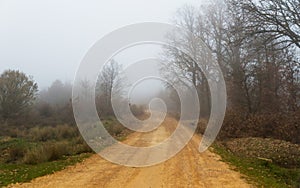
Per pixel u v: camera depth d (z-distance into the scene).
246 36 18.75
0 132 27.67
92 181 9.46
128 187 8.70
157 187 8.67
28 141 22.48
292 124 18.27
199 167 11.68
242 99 24.61
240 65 24.61
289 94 20.12
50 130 25.08
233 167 11.81
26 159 13.77
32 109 34.94
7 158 15.98
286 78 19.83
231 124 22.31
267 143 16.84
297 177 10.72
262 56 22.36
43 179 9.82
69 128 24.69
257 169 11.62
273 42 18.58
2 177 10.34
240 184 9.05
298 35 17.97
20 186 8.91
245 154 15.63
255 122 20.81
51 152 14.28
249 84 24.30
